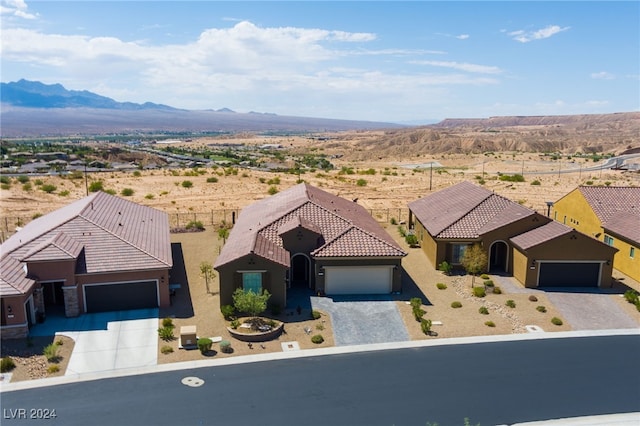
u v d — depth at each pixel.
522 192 75.81
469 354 25.11
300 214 35.44
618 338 27.03
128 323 27.81
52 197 65.94
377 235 35.00
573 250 33.53
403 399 21.30
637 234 36.00
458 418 20.14
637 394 21.91
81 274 28.16
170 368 23.45
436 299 31.94
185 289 32.94
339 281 32.12
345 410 20.52
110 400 20.97
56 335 26.27
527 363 24.31
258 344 25.86
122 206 39.47
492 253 37.69
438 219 40.09
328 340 26.39
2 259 28.09
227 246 33.94
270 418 19.95
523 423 19.92
